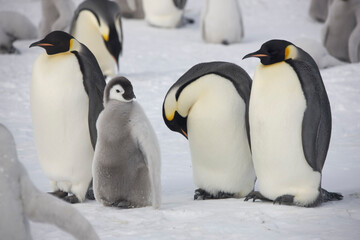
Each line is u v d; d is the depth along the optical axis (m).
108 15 40.12
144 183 17.84
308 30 64.62
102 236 14.88
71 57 19.19
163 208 17.72
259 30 66.00
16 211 10.73
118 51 41.31
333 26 49.38
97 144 17.69
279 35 62.34
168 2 66.69
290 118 17.64
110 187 17.77
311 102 17.59
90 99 19.19
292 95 17.61
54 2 55.88
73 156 19.45
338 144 28.42
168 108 19.78
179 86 19.41
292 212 17.45
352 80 40.12
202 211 17.17
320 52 45.06
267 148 18.11
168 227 15.65
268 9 76.81
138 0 72.44
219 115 19.12
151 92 39.16
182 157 26.70
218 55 52.56
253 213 16.98
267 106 17.83
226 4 58.06
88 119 19.22
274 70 17.88
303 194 18.16
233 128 19.30
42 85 18.98
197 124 19.42
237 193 20.31
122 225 16.02
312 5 69.44
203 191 20.33
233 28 58.22
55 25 55.72
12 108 36.66
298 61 17.94
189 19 71.88
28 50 55.50
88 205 18.95
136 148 17.50
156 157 17.31
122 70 46.88
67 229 10.79
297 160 17.92
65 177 19.69
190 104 19.53
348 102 35.41
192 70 19.53
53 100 18.91
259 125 18.09
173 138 30.41
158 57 52.28
